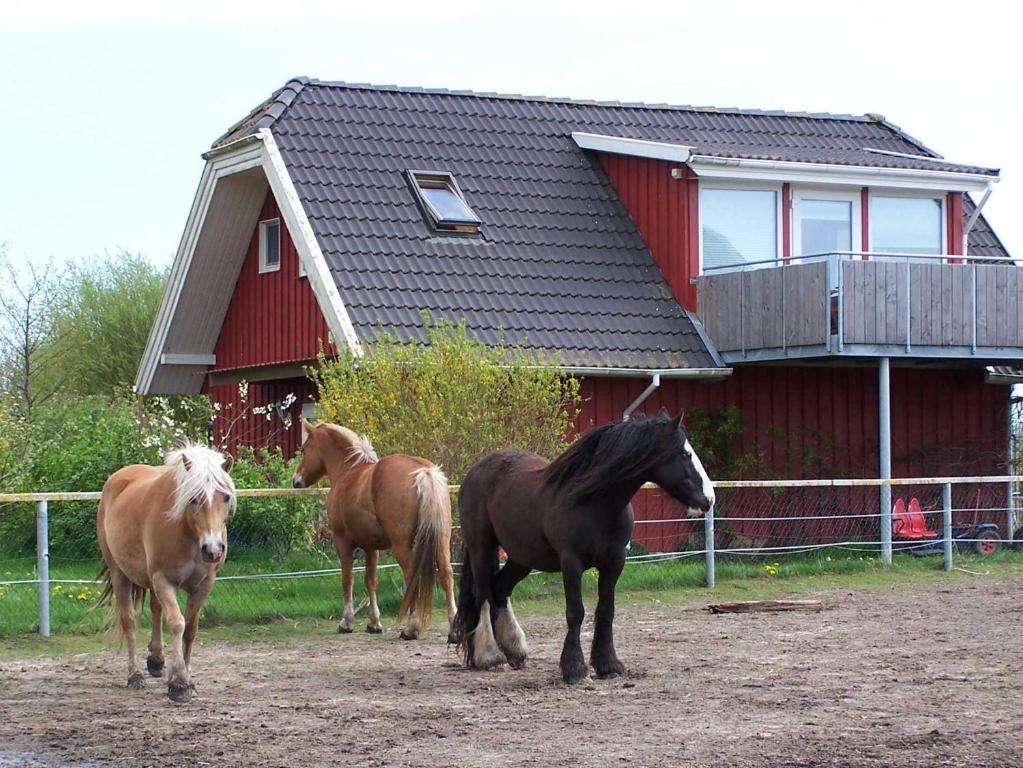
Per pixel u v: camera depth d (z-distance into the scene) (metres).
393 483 13.43
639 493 21.59
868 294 20.52
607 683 10.85
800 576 18.73
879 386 21.97
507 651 11.69
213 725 9.39
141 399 26.53
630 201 23.88
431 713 9.73
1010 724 9.07
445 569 13.38
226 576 15.98
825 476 23.17
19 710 10.02
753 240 23.05
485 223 22.48
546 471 10.95
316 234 20.84
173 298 24.70
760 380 22.89
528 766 8.07
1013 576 18.88
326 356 21.69
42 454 19.97
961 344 21.23
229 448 25.09
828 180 22.64
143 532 10.38
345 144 22.81
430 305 20.39
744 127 26.92
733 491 22.27
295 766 8.17
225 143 22.80
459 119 24.55
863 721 9.22
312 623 14.67
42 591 13.60
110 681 11.30
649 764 8.04
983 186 23.58
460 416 16.33
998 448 25.00
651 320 22.05
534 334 20.72
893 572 19.23
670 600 16.56
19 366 33.97
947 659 11.90
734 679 10.97
